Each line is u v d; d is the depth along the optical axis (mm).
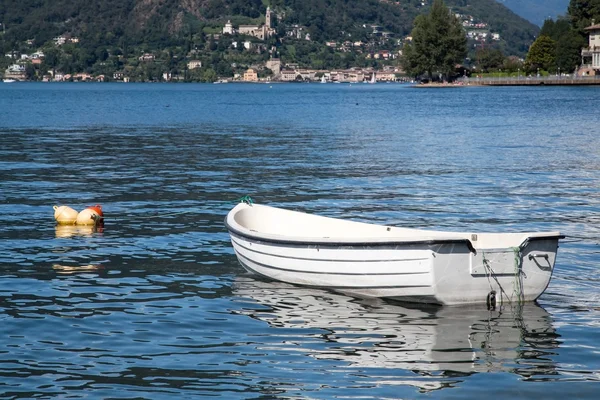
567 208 23078
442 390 9930
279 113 82500
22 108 96562
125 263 16422
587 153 38562
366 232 15312
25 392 9844
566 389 9969
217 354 11117
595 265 16172
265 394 9805
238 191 26609
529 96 112625
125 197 25297
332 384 10109
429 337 11828
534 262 13172
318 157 37344
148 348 11344
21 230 19891
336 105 101250
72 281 14953
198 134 52562
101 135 51750
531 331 12086
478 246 13516
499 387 10023
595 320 12633
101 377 10312
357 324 12414
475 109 82500
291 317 12789
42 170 32375
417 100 112000
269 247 14664
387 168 32906
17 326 12258
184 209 23000
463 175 30578
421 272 12859
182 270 15844
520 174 30828
